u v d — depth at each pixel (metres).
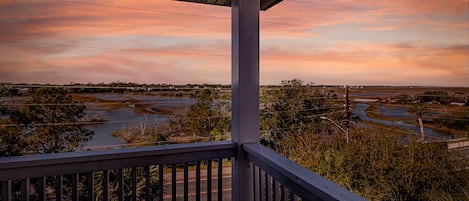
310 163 3.01
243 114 1.92
